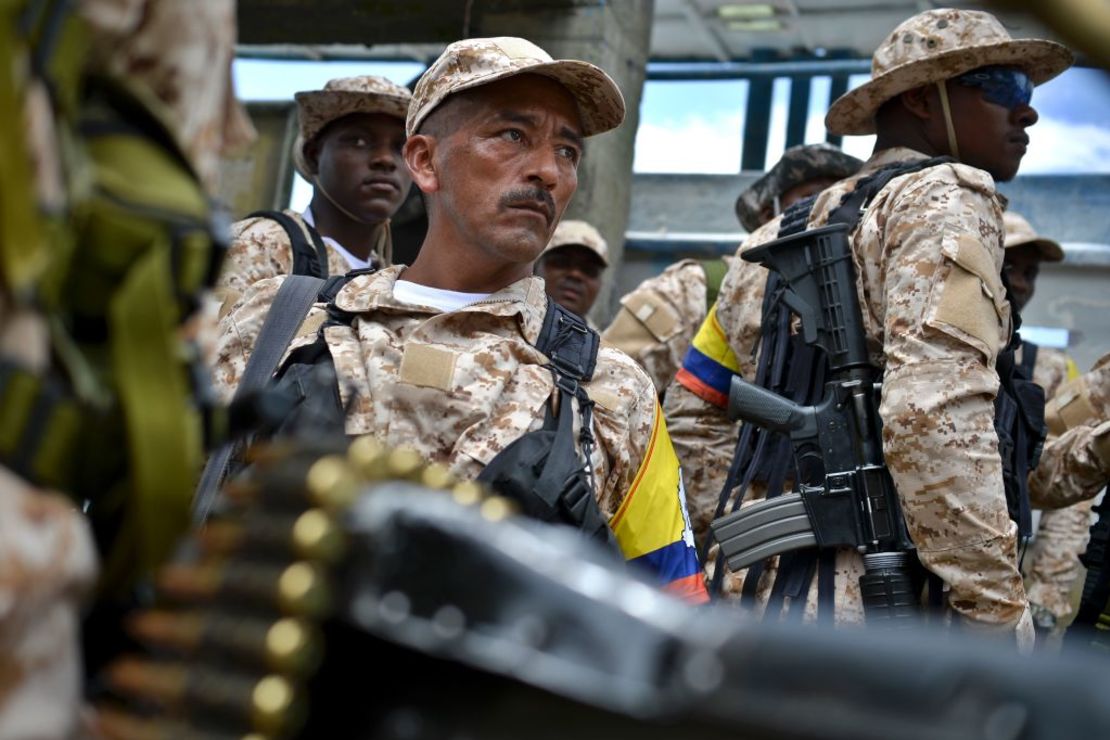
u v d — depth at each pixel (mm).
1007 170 3066
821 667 807
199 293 1105
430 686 931
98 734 1007
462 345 2330
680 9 8172
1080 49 779
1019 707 743
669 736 831
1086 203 7156
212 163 1207
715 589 2963
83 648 1141
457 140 2438
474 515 967
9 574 909
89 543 1001
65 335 1027
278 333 2389
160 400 1056
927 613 2680
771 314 2992
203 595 1004
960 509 2568
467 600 923
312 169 4312
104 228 1049
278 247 3926
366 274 2488
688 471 3355
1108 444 3492
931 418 2578
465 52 2451
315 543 931
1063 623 5195
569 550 967
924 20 3080
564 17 6805
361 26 7223
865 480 2740
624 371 2402
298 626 937
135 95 1100
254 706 937
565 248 5586
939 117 3045
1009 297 2881
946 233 2676
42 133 982
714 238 8055
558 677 872
